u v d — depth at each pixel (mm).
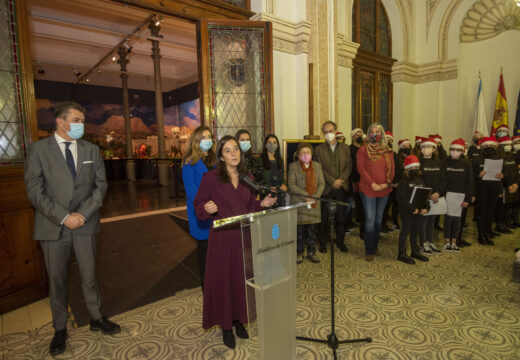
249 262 1720
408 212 3623
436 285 3053
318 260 3693
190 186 2623
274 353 1711
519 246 4188
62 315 2244
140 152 14977
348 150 4160
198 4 3932
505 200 4465
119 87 14391
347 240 4559
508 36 7309
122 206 6418
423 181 3758
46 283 3033
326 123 4047
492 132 7539
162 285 3188
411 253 3799
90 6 7855
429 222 4020
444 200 3953
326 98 4957
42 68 10938
